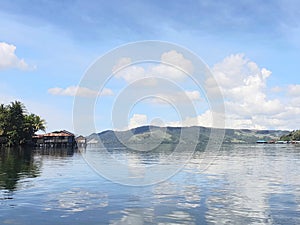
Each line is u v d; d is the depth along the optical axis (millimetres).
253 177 22734
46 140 88812
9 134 86938
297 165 33625
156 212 12211
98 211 12289
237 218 11430
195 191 16766
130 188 17656
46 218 11258
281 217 11562
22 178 21578
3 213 11898
